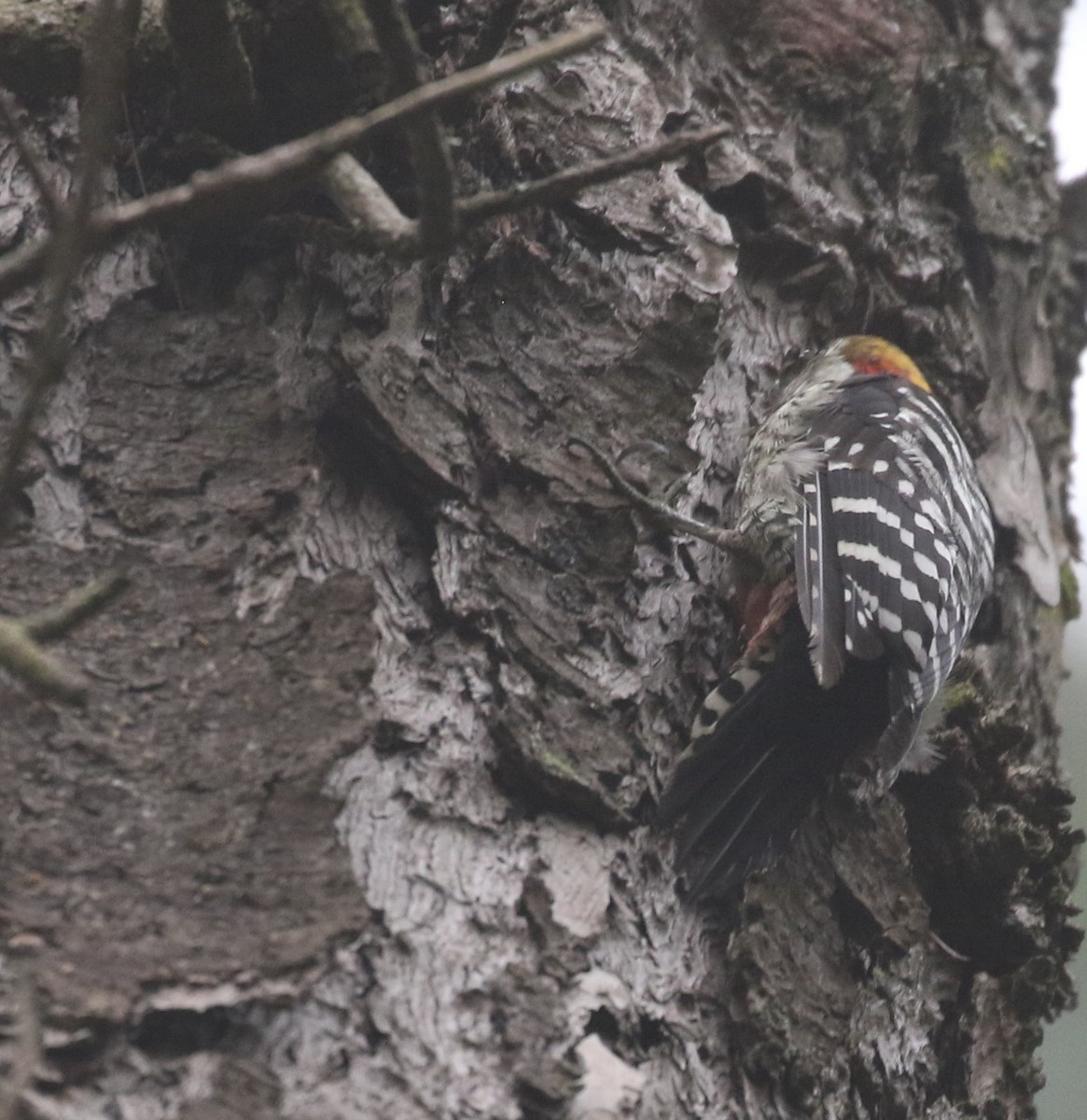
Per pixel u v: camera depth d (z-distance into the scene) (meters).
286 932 4.91
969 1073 7.46
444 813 5.63
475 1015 5.20
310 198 6.60
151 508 5.84
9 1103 4.09
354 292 6.50
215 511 5.88
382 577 6.08
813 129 8.38
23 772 5.09
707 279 7.20
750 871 6.49
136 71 6.45
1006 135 9.65
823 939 6.73
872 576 7.86
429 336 6.56
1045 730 9.54
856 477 8.09
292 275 6.51
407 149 6.53
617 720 6.24
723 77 8.16
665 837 6.25
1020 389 9.75
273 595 5.71
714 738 6.68
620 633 6.42
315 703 5.41
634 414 6.84
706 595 7.46
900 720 7.29
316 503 6.02
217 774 5.20
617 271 7.08
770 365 8.15
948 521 8.38
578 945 5.55
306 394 6.28
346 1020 5.00
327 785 5.28
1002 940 7.62
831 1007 6.47
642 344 6.97
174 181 6.63
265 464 6.04
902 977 7.21
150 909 4.88
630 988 5.75
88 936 4.80
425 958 5.25
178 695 5.36
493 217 4.86
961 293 9.14
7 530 4.46
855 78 8.48
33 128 6.57
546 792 5.86
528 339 6.79
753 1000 6.13
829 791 7.26
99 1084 4.61
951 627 8.07
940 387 9.09
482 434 6.43
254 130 6.52
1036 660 9.48
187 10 5.92
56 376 4.18
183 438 6.05
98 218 4.23
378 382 6.28
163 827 5.05
